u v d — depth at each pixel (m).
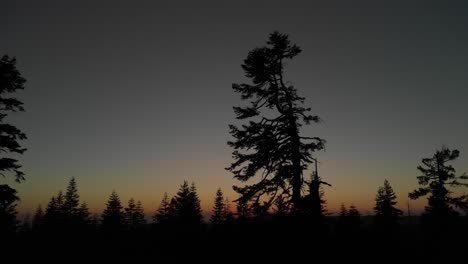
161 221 60.91
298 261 15.95
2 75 17.27
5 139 16.75
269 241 17.98
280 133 17.48
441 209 34.81
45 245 52.44
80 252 52.44
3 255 41.66
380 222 49.66
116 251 52.28
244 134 17.53
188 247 40.34
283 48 18.30
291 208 16.64
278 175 17.11
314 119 17.83
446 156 34.97
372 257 20.11
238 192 17.75
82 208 69.44
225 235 26.30
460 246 32.62
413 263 22.42
